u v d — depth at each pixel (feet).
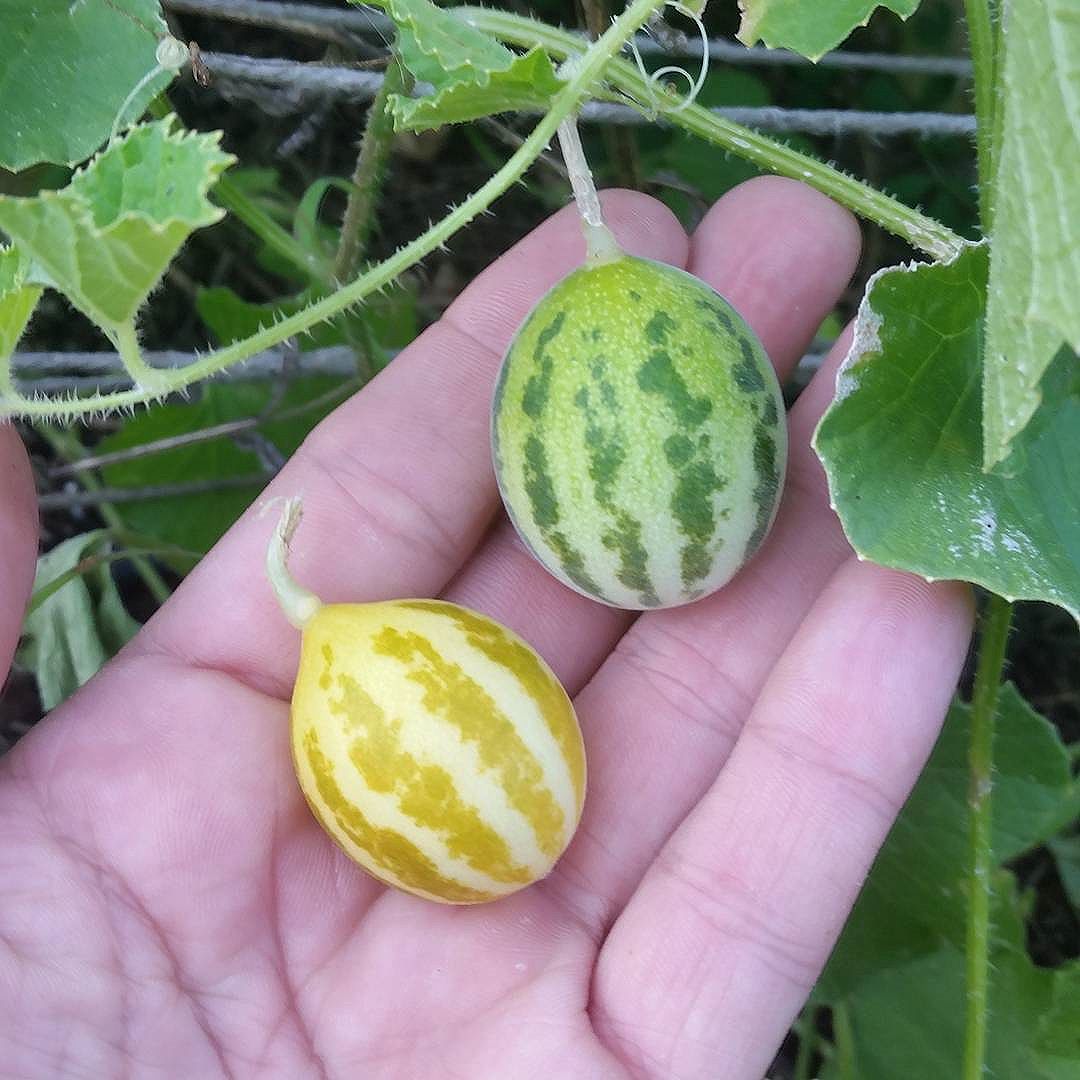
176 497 0.67
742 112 0.58
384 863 0.39
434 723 0.37
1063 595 0.38
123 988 0.39
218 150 0.29
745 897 0.42
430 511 0.49
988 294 0.32
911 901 0.54
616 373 0.38
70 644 0.60
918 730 0.42
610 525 0.39
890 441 0.39
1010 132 0.29
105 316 0.33
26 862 0.39
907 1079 0.55
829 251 0.52
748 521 0.40
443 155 0.73
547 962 0.43
